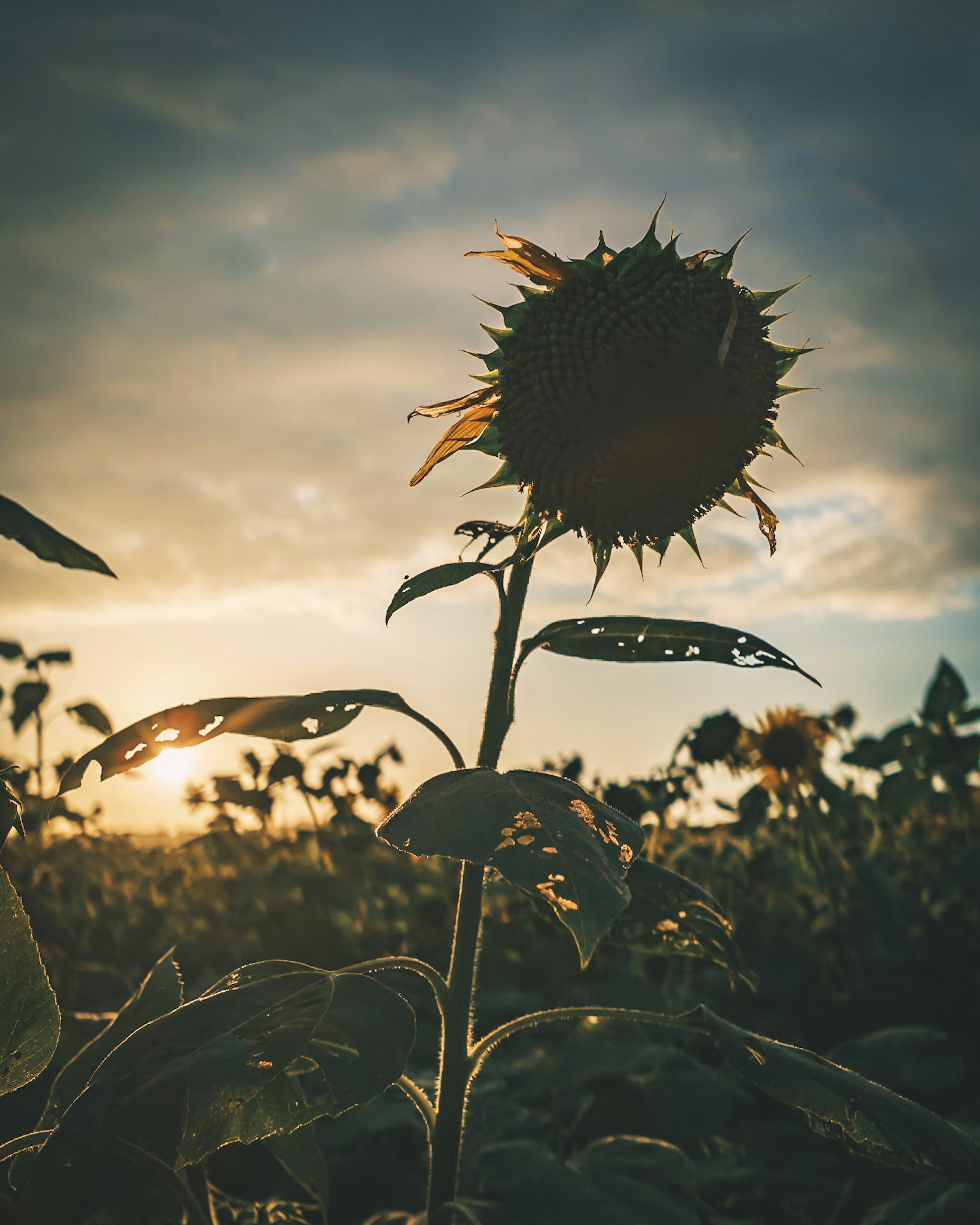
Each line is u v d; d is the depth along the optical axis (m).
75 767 0.56
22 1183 0.54
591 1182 0.66
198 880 2.15
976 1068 1.18
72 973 1.27
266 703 0.58
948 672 1.71
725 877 1.55
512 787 0.50
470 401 0.70
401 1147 0.98
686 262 0.71
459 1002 0.59
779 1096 0.55
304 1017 0.49
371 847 1.91
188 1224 0.45
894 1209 0.82
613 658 0.64
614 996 1.24
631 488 0.69
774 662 0.62
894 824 2.06
